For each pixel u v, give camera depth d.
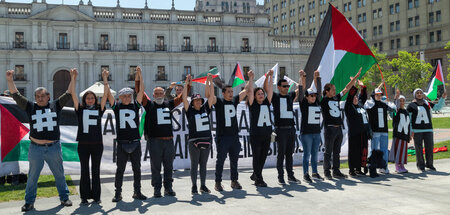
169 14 51.06
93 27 48.31
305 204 6.00
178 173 9.72
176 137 10.03
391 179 8.19
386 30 69.62
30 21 46.19
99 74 48.44
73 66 47.75
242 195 6.77
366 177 8.52
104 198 6.77
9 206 6.24
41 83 46.62
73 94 6.38
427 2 63.47
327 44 9.70
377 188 7.19
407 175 8.65
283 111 7.84
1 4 45.34
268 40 54.62
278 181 8.13
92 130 6.37
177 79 51.16
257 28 53.75
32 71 46.59
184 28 51.44
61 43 47.28
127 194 7.10
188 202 6.29
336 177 8.52
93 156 6.38
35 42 46.28
